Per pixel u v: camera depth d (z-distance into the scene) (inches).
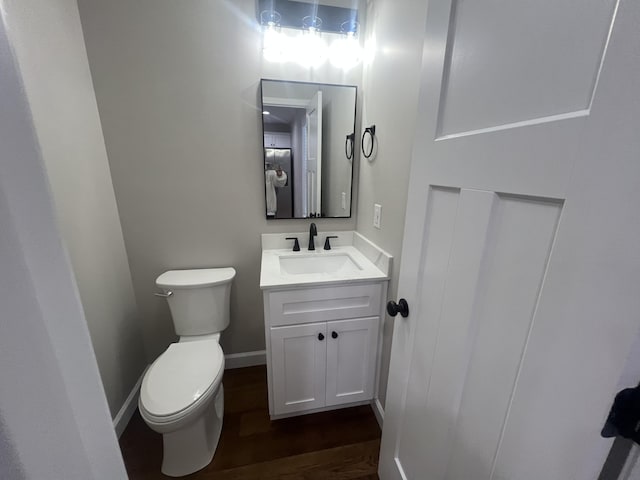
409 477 35.4
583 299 14.8
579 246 14.9
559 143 15.7
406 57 41.8
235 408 60.6
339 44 58.4
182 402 41.6
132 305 62.2
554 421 16.5
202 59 54.3
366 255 60.4
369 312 52.6
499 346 21.0
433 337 29.4
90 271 48.8
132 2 49.6
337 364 54.6
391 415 40.2
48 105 40.7
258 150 61.0
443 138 26.6
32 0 38.1
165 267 63.4
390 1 46.4
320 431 55.4
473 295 23.2
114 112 53.4
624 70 12.5
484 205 21.7
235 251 66.0
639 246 12.2
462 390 25.2
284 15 54.7
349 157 65.1
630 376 13.1
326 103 60.9
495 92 20.5
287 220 66.4
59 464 12.5
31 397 11.3
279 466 49.1
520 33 18.2
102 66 51.0
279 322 49.8
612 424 13.6
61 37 43.6
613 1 12.9
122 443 53.2
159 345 67.7
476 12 22.0
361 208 65.3
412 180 32.4
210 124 57.7
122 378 57.0
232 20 53.7
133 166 56.8
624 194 12.7
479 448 23.3
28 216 11.2
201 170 59.7
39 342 11.6
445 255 27.1
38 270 11.6
